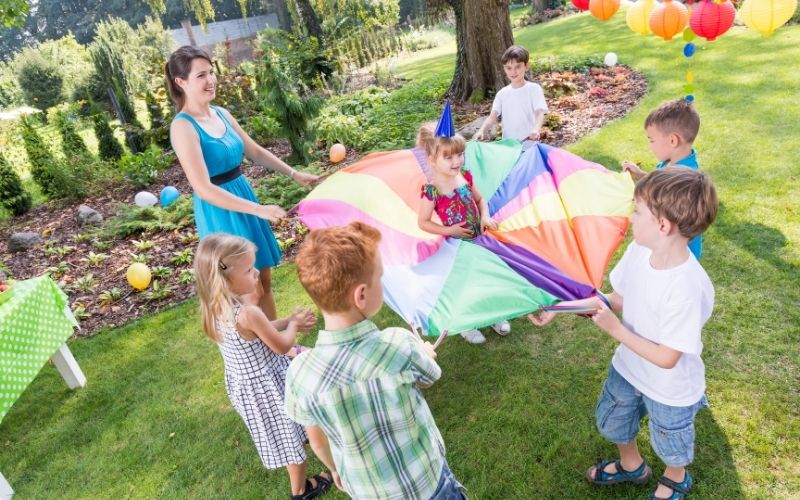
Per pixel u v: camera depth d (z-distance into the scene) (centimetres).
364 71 1925
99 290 568
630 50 1141
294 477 264
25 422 378
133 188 953
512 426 291
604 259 267
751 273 367
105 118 1127
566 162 344
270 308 371
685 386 194
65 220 830
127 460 325
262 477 296
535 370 328
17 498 312
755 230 410
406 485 155
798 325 318
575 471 259
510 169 369
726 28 355
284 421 250
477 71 962
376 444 149
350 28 2122
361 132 893
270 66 768
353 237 146
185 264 595
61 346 393
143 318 498
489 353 350
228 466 307
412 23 3500
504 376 328
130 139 1184
